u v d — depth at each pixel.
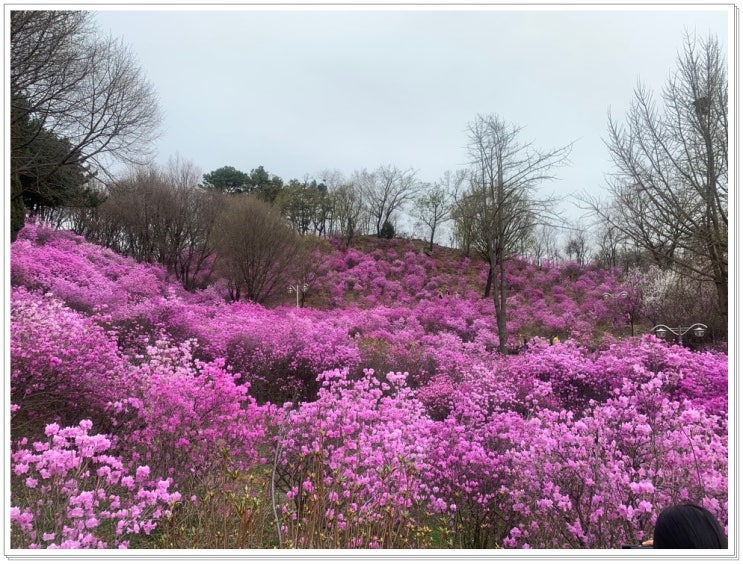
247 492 3.32
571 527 3.73
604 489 3.79
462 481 4.66
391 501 3.59
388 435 4.08
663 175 13.35
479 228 19.16
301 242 25.92
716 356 8.89
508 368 9.80
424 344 15.65
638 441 4.07
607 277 29.89
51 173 16.05
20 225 14.62
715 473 3.68
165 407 4.53
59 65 13.67
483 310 25.45
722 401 7.06
